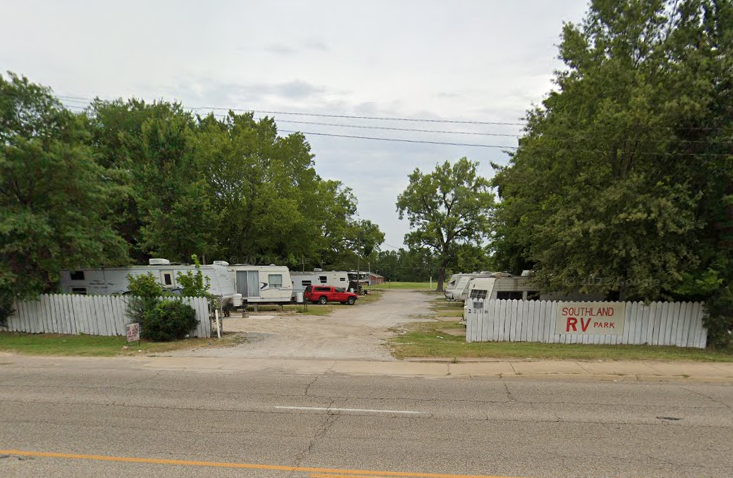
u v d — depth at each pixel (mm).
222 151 29641
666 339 13430
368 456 4875
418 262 117500
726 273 13281
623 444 5340
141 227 26500
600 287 14047
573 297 17875
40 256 15922
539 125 18594
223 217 28859
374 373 9547
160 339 13523
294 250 34438
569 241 13016
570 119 15195
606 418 6426
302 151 36781
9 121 15672
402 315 25359
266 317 22344
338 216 52750
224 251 31344
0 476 4273
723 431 5887
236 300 22141
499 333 14047
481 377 9289
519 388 8336
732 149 13016
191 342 13312
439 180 59062
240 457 4809
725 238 13500
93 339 14164
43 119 16234
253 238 31250
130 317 14148
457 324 20078
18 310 15797
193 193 25953
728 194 13180
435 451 5047
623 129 13102
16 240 14781
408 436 5547
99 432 5613
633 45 16172
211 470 4453
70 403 7027
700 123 13336
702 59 12852
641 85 13188
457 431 5758
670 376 9422
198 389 8039
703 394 8023
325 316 23469
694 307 13227
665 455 4992
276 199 29953
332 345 13016
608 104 13516
